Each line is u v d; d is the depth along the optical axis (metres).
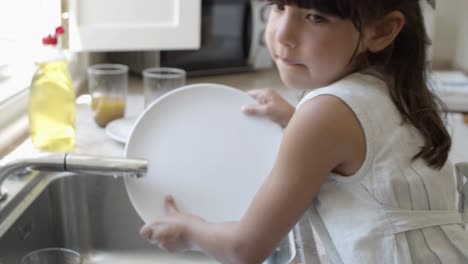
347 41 0.81
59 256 0.88
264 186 0.82
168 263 1.19
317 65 0.83
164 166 1.04
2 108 1.30
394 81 0.89
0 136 1.25
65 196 1.14
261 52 2.28
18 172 1.00
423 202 0.85
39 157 0.92
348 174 0.84
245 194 1.05
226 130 1.08
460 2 2.46
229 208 1.04
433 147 0.88
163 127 1.06
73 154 0.93
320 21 0.80
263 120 1.08
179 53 2.06
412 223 0.84
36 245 1.05
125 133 1.35
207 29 2.11
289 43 0.82
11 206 0.97
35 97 1.20
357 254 0.83
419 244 0.84
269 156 1.07
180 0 1.72
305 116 0.81
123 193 1.18
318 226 0.91
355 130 0.82
